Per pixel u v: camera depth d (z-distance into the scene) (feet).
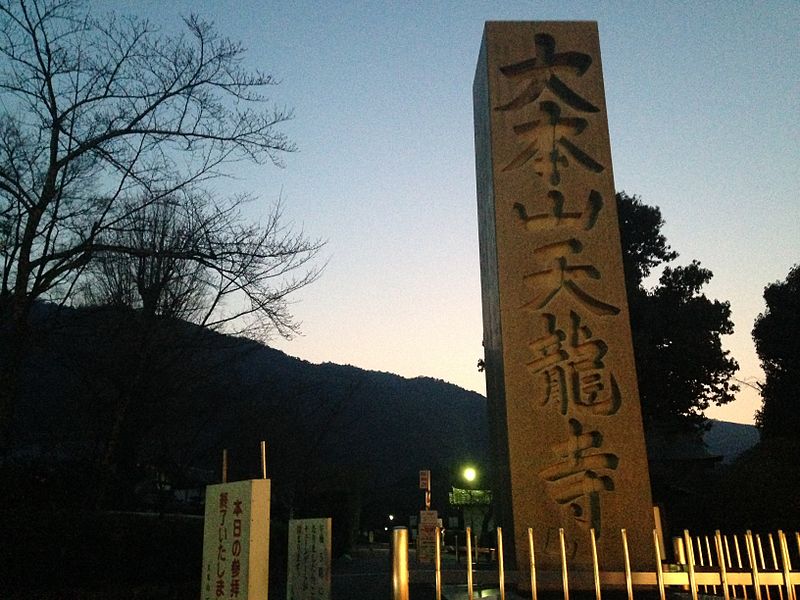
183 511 77.00
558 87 36.58
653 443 105.70
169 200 48.78
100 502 43.65
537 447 31.81
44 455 54.60
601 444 31.81
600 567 30.14
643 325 88.22
